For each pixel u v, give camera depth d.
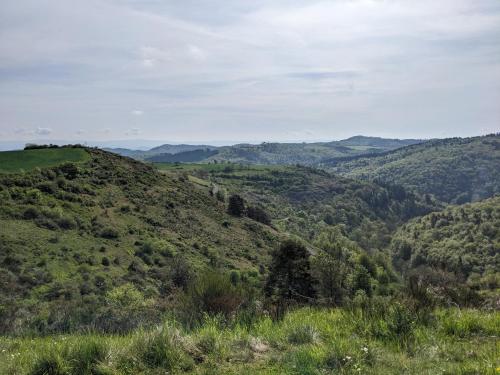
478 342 5.05
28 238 33.84
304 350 4.46
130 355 4.39
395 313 5.61
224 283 6.91
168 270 33.81
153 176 67.81
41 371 4.16
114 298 24.36
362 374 3.95
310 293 19.34
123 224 44.84
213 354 4.59
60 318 7.75
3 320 8.15
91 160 59.84
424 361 4.32
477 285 10.68
